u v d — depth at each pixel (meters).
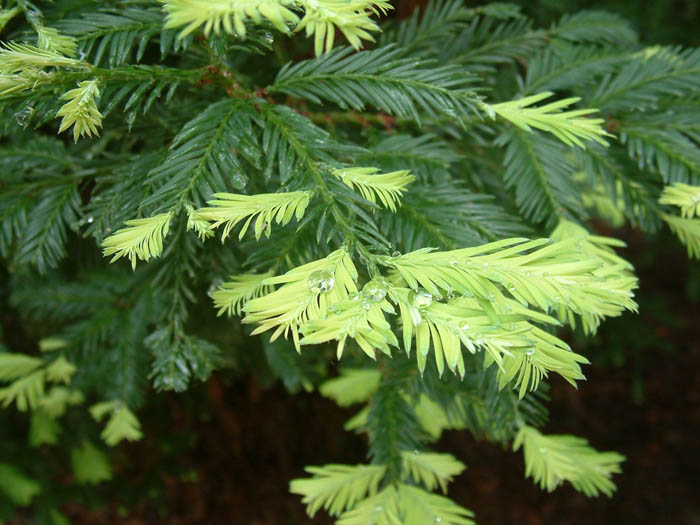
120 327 0.49
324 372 0.64
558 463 0.40
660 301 1.20
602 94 0.41
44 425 0.67
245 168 0.36
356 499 0.39
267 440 1.17
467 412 0.42
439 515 0.38
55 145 0.40
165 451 0.86
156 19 0.34
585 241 0.38
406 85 0.34
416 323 0.28
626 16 0.89
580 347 1.12
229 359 0.59
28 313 0.55
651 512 1.32
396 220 0.36
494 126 0.42
